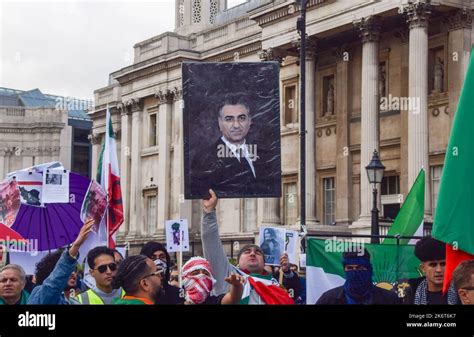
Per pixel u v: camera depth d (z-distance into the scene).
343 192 47.06
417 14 38.59
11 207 14.51
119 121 75.56
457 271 9.23
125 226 71.25
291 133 50.72
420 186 17.33
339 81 47.72
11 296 9.91
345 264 11.25
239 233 57.62
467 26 39.78
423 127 38.28
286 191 51.12
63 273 9.48
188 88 10.88
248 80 10.91
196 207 64.06
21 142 89.12
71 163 90.31
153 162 68.50
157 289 8.53
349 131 47.16
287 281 15.21
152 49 68.69
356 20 42.38
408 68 42.78
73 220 14.78
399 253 13.91
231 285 9.35
